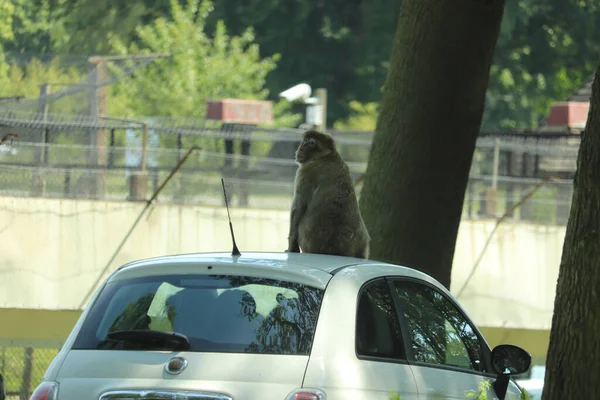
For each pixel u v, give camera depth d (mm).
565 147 44531
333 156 17172
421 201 21859
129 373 9688
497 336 39562
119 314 10328
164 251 35250
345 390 9414
